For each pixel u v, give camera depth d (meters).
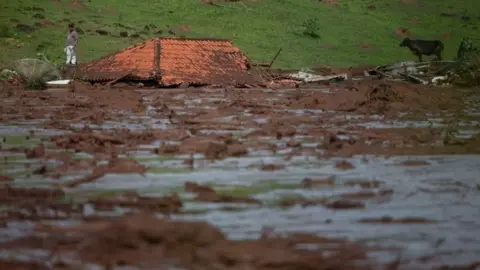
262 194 20.12
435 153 27.80
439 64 89.88
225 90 65.75
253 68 78.31
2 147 29.41
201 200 19.22
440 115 44.44
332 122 39.31
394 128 36.38
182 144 29.50
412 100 51.28
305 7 128.75
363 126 37.03
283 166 24.56
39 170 23.39
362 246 15.13
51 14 109.50
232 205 18.70
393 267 13.68
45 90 66.81
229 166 24.69
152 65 71.81
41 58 94.38
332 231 16.28
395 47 119.94
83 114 42.38
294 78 80.19
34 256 14.09
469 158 26.62
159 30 110.12
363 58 112.00
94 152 27.70
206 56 74.56
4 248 14.62
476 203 19.16
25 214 17.47
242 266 13.27
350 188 21.05
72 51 88.88
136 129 35.16
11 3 110.62
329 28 122.50
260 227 16.52
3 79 76.44
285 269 13.28
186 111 45.25
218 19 118.69
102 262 13.46
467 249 14.99
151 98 56.97
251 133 33.47
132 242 14.11
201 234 14.41
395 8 135.62
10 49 96.31
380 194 20.19
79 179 22.06
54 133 34.00
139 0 120.88
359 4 135.00
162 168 24.27
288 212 18.03
